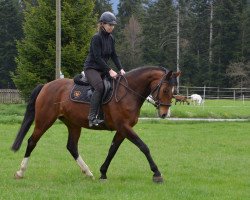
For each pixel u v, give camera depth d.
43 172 11.03
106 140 17.69
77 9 39.25
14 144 10.35
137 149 15.36
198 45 84.88
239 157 13.99
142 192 8.84
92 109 9.63
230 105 44.59
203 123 26.09
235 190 9.27
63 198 8.30
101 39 9.70
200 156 14.07
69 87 10.24
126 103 9.57
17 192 8.70
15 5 85.19
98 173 11.09
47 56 38.84
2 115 28.31
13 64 80.12
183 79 79.88
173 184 9.68
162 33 81.94
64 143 16.53
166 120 27.16
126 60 81.75
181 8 84.88
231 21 79.62
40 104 10.33
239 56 79.06
